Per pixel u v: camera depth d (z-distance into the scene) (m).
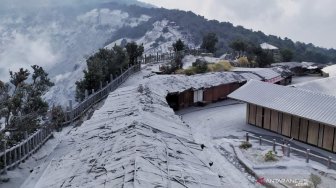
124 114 23.73
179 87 42.09
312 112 34.84
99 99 41.56
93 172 14.44
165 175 13.81
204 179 14.62
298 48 179.62
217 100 50.12
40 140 27.55
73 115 34.78
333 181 26.59
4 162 22.03
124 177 13.12
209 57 77.44
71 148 19.44
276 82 59.75
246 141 34.25
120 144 17.03
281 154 31.66
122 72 52.56
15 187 20.50
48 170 16.56
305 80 71.00
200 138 35.81
